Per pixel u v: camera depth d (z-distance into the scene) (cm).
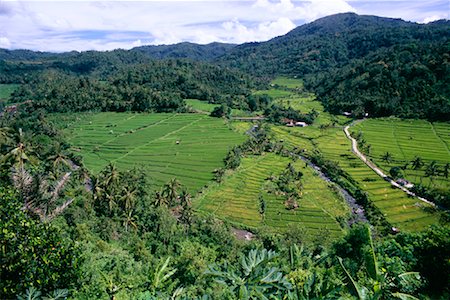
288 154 10031
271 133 11950
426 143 10119
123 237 4291
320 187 7819
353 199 7350
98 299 1425
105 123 13062
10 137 4853
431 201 6962
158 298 991
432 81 13025
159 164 9088
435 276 1772
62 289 1082
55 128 11181
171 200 6112
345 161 9294
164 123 13050
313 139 11356
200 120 13400
